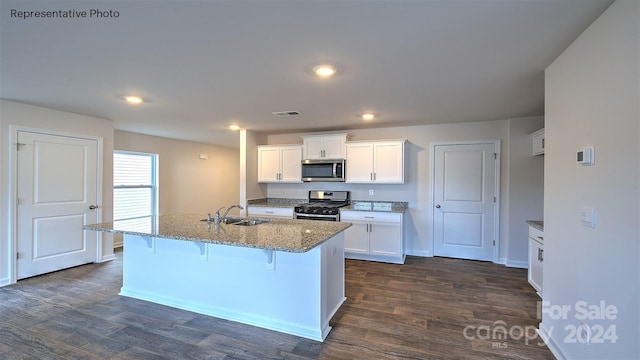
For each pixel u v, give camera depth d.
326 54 2.09
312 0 1.46
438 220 4.75
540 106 3.52
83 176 4.11
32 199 3.63
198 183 6.90
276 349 2.22
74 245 4.06
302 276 2.44
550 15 1.60
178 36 1.83
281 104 3.44
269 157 5.40
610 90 1.52
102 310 2.83
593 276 1.68
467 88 2.84
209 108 3.62
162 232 2.54
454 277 3.80
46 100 3.32
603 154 1.58
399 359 2.10
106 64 2.27
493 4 1.50
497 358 2.10
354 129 5.10
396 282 3.62
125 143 5.30
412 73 2.45
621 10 1.42
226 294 2.71
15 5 1.47
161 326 2.54
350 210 4.63
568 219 1.96
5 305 2.92
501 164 4.41
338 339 2.36
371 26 1.71
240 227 2.82
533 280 3.40
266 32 1.78
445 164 4.69
